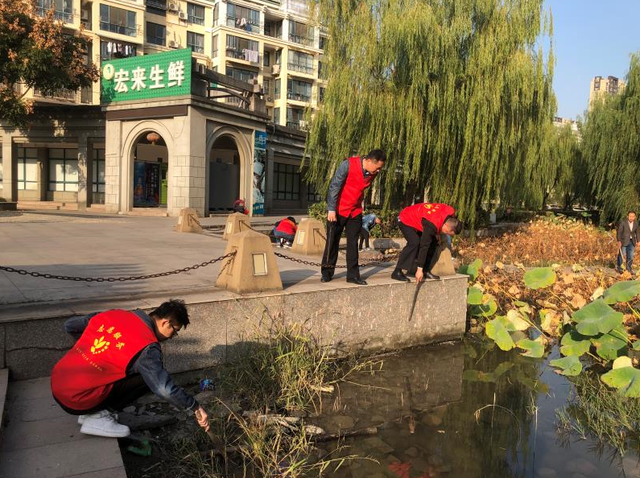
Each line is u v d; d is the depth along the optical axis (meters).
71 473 2.65
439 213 5.90
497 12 12.56
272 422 3.91
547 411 4.57
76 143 21.69
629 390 4.72
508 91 12.47
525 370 5.72
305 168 28.64
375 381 5.16
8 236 9.62
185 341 4.40
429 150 12.80
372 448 3.75
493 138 12.71
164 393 2.85
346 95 12.82
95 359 2.91
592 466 3.59
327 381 5.03
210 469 3.25
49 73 16.75
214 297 4.64
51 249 8.02
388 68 12.69
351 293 5.62
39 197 23.44
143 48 30.50
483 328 7.36
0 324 3.58
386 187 13.33
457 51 12.55
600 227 21.36
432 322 6.53
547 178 25.88
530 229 18.91
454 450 3.77
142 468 3.20
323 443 3.80
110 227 12.68
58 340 3.81
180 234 11.66
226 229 10.85
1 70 15.89
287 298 5.06
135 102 18.23
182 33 33.91
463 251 13.70
